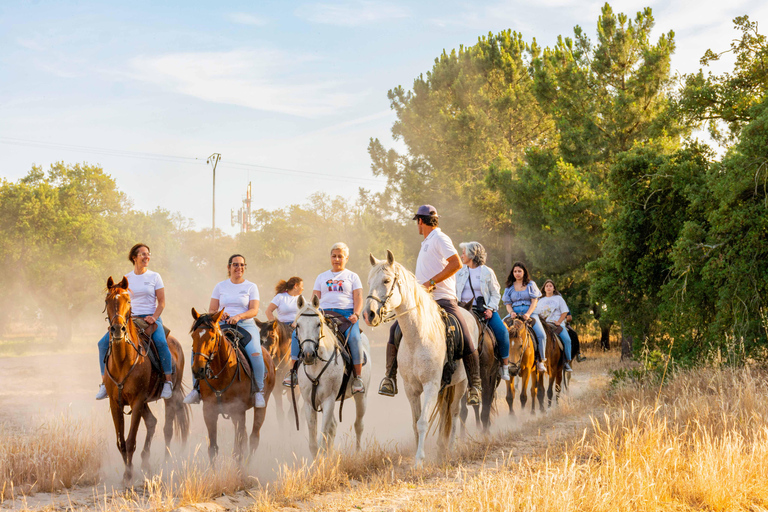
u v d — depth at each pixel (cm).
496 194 2819
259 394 752
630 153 1584
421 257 730
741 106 1558
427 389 664
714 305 1352
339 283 788
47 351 3456
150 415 738
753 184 1235
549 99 2530
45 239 4244
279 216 6925
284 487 586
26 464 664
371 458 687
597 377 1684
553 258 2500
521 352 988
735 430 675
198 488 579
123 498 572
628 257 1572
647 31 2417
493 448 752
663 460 595
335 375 712
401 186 3397
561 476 519
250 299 787
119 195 4962
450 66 3209
